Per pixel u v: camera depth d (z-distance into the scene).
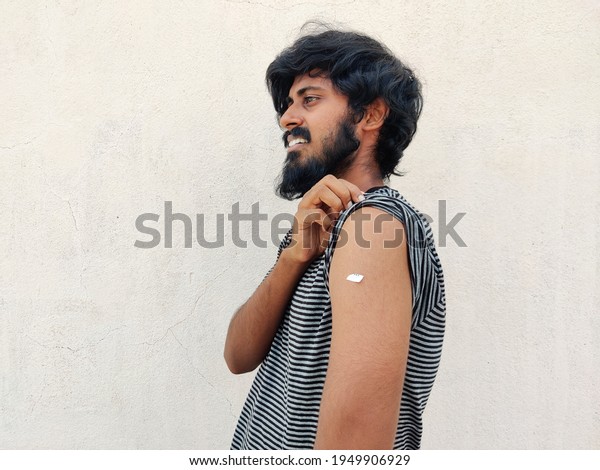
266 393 1.01
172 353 1.76
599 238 1.67
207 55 1.67
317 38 1.00
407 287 0.79
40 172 1.70
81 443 1.77
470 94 1.67
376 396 0.71
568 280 1.69
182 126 1.69
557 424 1.74
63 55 1.67
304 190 1.01
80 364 1.75
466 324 1.73
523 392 1.74
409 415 0.94
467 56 1.66
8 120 1.68
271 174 1.70
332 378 0.73
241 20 1.67
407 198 1.69
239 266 1.73
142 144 1.69
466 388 1.75
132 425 1.77
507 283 1.71
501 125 1.67
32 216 1.71
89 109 1.68
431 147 1.68
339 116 0.96
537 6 1.63
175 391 1.77
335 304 0.77
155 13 1.66
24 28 1.66
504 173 1.68
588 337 1.70
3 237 1.71
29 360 1.75
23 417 1.76
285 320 1.03
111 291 1.73
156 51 1.67
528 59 1.65
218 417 1.78
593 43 1.63
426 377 0.91
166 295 1.74
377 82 0.95
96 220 1.71
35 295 1.73
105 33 1.67
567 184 1.67
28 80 1.67
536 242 1.69
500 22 1.65
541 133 1.66
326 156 0.97
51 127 1.69
